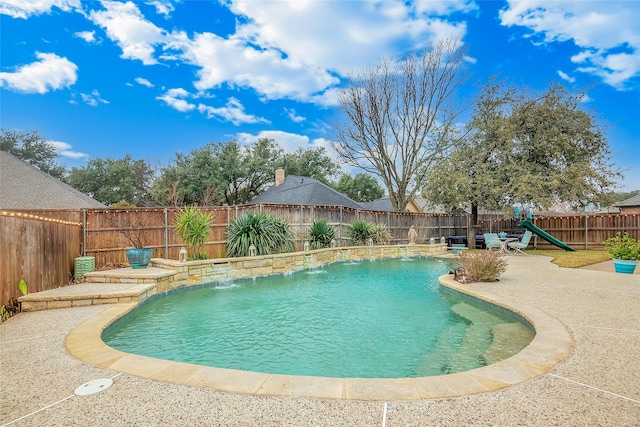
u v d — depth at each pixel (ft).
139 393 9.65
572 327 15.39
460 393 9.54
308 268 40.52
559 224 61.82
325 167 132.67
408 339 16.70
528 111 57.82
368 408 8.80
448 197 61.00
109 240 35.12
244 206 42.86
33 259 21.57
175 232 38.22
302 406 8.92
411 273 38.50
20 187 50.44
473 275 28.40
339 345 15.94
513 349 15.02
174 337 17.13
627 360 11.70
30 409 8.85
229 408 8.84
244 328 18.56
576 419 8.22
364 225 53.98
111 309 19.61
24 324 16.69
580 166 53.06
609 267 39.22
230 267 32.17
